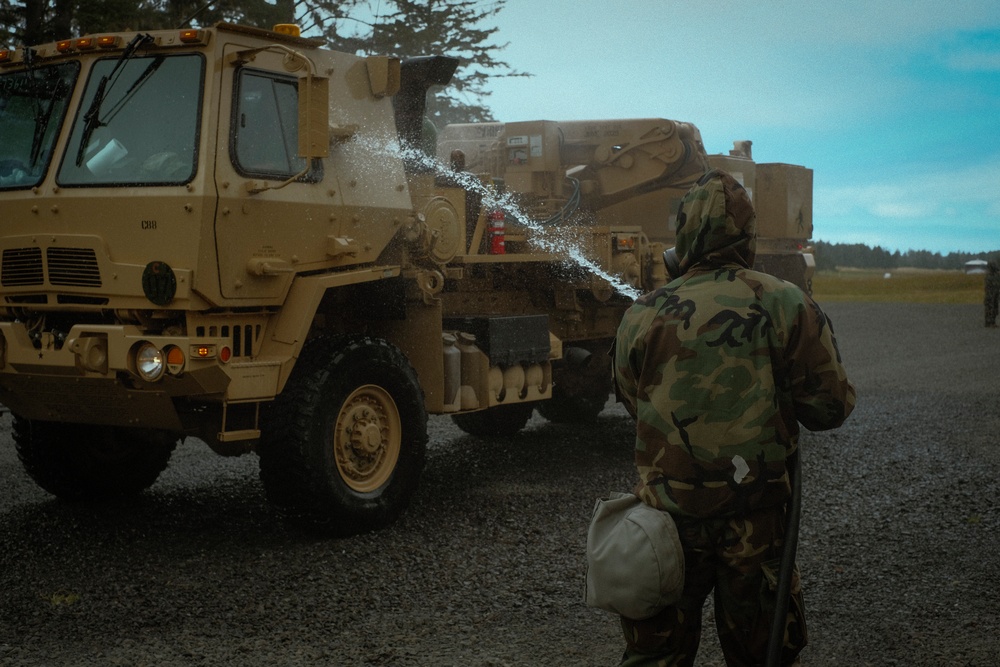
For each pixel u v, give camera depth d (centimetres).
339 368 605
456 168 807
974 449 899
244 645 432
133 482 711
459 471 816
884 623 458
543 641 440
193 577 530
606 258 893
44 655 422
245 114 579
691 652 301
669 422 292
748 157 1702
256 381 568
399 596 502
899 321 2705
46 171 584
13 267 586
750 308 293
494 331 753
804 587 512
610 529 299
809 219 1798
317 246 612
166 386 543
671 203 1181
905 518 653
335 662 414
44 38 1587
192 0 1755
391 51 2288
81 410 595
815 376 293
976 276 5400
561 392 953
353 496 610
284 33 611
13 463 843
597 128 1156
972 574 530
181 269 544
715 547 292
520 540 604
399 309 682
